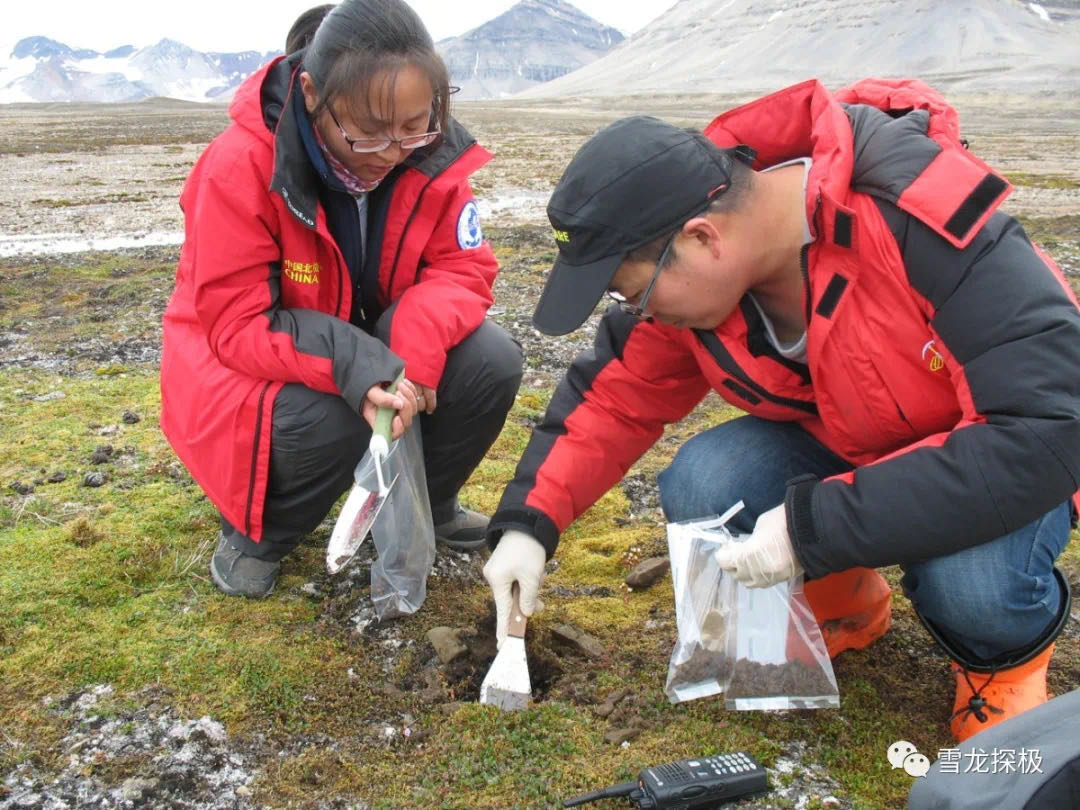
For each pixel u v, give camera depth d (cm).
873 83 218
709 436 245
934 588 199
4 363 462
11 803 196
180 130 2703
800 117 207
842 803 199
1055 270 191
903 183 183
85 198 1098
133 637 249
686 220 186
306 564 289
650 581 289
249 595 270
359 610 267
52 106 8594
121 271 662
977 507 179
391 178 248
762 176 198
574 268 192
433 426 274
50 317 545
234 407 242
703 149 190
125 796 199
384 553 258
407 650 252
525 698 225
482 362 264
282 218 235
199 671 237
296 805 199
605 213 186
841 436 213
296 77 222
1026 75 13062
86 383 436
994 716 207
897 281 185
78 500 320
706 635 223
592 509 341
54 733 216
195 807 198
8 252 740
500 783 204
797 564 197
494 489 347
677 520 246
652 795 191
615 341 238
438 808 198
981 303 177
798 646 220
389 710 229
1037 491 177
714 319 204
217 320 239
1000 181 179
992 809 136
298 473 250
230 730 220
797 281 201
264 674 237
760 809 196
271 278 243
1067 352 175
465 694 239
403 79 206
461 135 255
